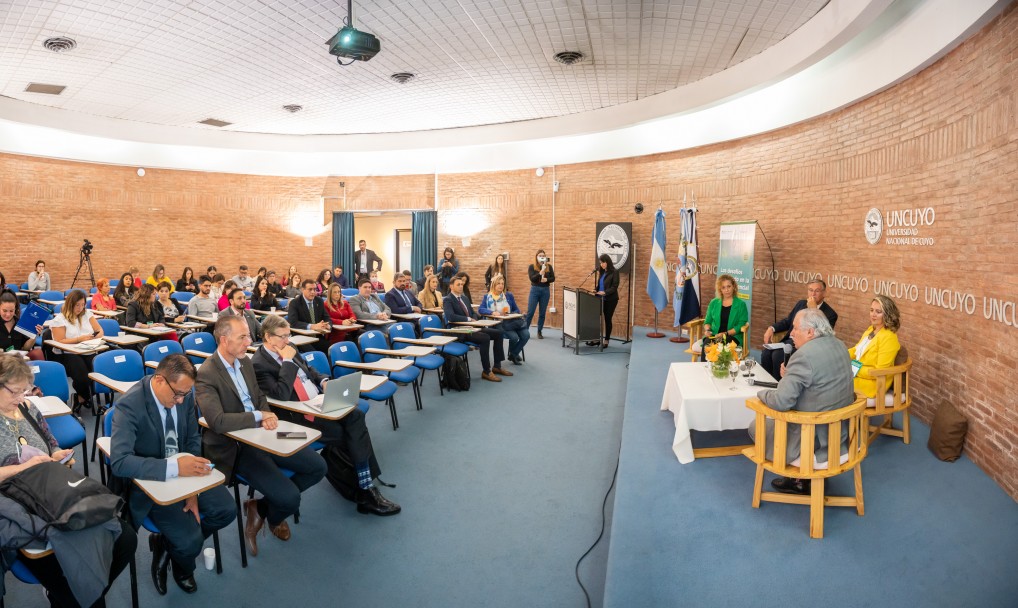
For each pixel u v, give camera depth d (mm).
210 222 14477
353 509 4438
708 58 8109
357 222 16188
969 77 4863
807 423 3520
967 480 4262
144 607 3229
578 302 10266
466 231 13922
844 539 3502
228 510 3467
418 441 5879
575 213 12531
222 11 6590
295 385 4422
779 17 6633
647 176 11398
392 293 9844
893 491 4117
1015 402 3986
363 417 4477
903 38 5805
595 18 6730
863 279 6910
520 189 13281
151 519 3193
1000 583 3008
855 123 7086
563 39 7406
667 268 11117
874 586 3027
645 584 3088
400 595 3379
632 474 4527
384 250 16328
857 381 5133
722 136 9695
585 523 4227
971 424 4629
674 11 6500
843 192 7348
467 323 8508
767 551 3391
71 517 2516
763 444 3836
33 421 3193
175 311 8992
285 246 15062
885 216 6410
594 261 12336
